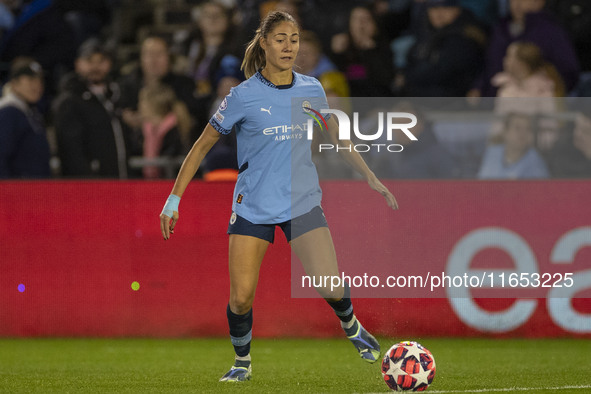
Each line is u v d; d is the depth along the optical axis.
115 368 20.62
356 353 23.80
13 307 27.77
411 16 40.19
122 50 41.91
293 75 16.58
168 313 27.45
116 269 27.59
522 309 26.77
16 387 17.09
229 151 30.30
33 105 30.48
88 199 27.64
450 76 34.62
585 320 26.66
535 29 33.69
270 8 36.69
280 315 27.11
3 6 39.69
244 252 16.22
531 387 16.86
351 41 35.34
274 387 16.81
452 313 26.69
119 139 31.08
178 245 27.48
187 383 17.58
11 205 27.77
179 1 46.16
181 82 33.44
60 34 37.53
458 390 16.38
